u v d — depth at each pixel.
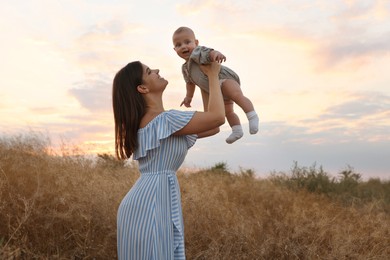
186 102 3.88
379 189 10.98
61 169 6.04
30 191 4.72
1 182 4.52
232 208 6.12
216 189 6.79
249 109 3.42
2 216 4.18
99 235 4.60
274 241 5.12
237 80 3.53
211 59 2.80
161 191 2.81
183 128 2.80
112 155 7.69
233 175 9.41
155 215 2.77
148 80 2.94
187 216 5.34
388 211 8.34
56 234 4.39
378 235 5.73
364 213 7.42
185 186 6.74
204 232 5.13
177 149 2.87
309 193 9.26
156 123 2.83
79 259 4.34
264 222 5.81
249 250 4.97
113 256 4.51
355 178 10.86
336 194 9.63
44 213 4.35
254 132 3.39
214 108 2.79
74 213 4.60
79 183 5.37
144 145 2.83
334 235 5.52
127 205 2.85
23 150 6.88
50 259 4.09
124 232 2.84
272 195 7.66
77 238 4.39
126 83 2.92
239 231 5.19
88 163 7.03
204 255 4.78
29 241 4.20
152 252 2.74
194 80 3.46
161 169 2.86
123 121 2.93
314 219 6.14
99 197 5.01
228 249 4.86
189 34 3.66
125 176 6.68
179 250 2.86
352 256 5.15
